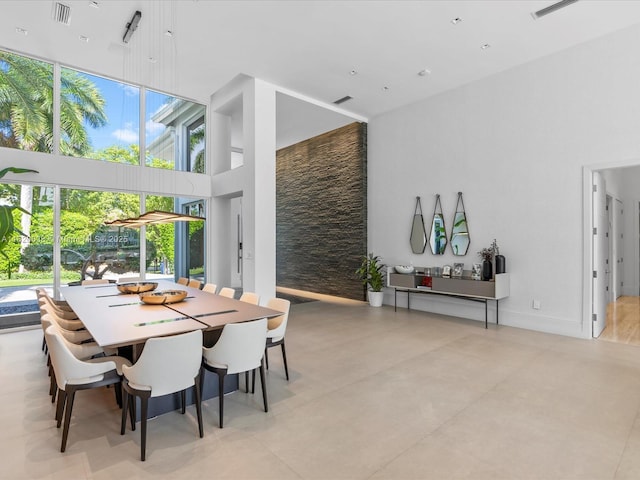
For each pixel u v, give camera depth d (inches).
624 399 119.4
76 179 229.9
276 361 157.8
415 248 266.4
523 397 121.2
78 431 99.9
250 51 203.3
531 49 196.5
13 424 103.5
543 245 204.1
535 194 206.8
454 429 100.7
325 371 145.8
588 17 168.1
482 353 167.3
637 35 173.3
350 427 102.0
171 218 167.2
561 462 85.7
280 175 397.4
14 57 211.9
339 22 174.7
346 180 315.0
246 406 115.6
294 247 377.7
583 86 189.5
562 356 162.7
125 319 119.0
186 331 104.3
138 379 88.6
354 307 281.0
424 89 247.4
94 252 240.7
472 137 235.1
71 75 231.5
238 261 413.4
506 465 84.5
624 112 176.7
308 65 219.0
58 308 165.6
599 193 198.5
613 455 88.4
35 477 79.7
